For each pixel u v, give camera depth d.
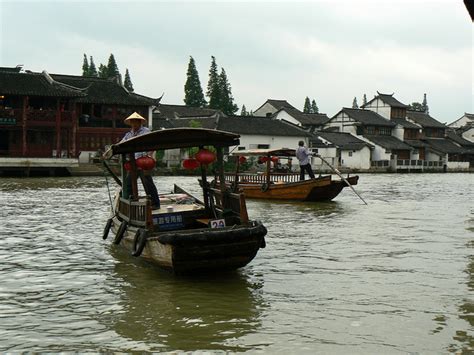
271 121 62.09
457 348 5.83
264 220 16.05
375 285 8.42
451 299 7.64
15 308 7.31
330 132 67.06
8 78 43.19
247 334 6.29
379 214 17.72
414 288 8.23
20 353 5.77
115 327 6.54
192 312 7.11
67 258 10.43
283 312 7.10
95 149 48.31
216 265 8.58
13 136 44.50
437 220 16.16
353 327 6.52
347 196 25.70
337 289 8.21
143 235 8.84
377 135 70.50
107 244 11.86
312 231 13.83
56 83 44.72
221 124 57.59
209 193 10.64
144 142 9.59
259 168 50.00
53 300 7.69
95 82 50.75
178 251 8.13
